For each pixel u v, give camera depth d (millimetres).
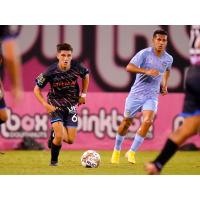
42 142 46625
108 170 33406
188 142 46969
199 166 36094
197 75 27031
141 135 36188
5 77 46562
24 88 46781
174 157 41594
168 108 47031
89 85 46906
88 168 34250
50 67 34531
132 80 46875
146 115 35594
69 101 35156
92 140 46938
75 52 46594
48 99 35250
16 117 46750
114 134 46906
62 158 39875
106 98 46969
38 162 37031
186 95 27344
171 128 47031
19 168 33938
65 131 35625
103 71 46844
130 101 36250
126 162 37750
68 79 34719
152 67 36000
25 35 46500
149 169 26516
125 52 46688
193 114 26938
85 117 46938
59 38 46562
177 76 47156
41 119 46844
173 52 46906
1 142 46531
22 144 46500
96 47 46719
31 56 46594
